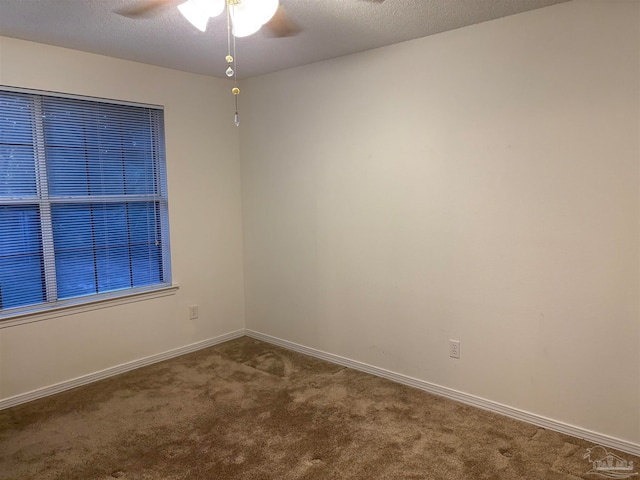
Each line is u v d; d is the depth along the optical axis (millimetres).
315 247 3611
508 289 2639
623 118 2193
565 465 2227
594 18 2223
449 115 2764
